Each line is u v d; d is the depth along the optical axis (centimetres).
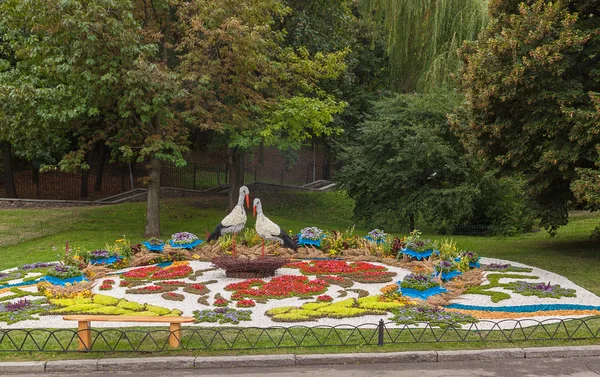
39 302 991
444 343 745
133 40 1653
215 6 1755
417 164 2002
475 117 1417
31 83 1780
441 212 2027
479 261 1443
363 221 2695
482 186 2045
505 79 1238
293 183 3572
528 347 730
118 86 1742
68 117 1686
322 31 2617
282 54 2159
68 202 2731
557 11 1244
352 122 3048
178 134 1934
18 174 3291
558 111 1236
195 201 2783
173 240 1473
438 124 2022
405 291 991
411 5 2292
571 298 1023
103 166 3259
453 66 2173
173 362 680
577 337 767
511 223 2197
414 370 669
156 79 1650
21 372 667
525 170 1495
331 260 1448
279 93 2162
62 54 1625
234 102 2042
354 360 695
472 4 2198
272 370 670
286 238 1449
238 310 933
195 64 1866
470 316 898
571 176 1337
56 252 1661
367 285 1162
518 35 1271
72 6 1548
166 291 1087
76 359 687
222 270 1312
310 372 661
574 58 1259
